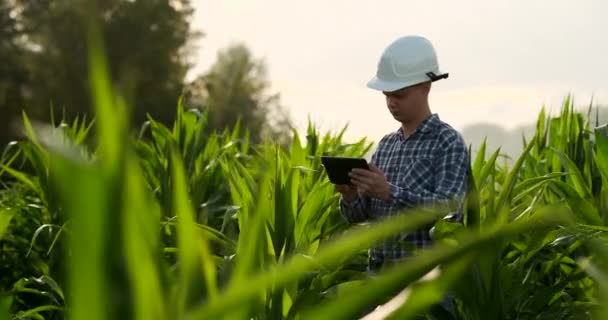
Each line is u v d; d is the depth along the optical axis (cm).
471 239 69
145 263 66
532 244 364
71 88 4466
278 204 392
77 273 56
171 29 4800
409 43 432
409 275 68
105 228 56
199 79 5116
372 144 731
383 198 407
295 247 392
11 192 636
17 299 531
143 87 4622
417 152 426
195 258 82
